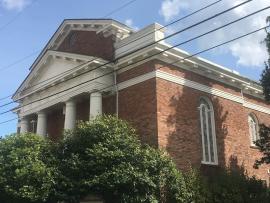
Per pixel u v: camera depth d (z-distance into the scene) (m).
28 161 21.08
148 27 24.86
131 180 19.44
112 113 26.03
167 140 23.50
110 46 27.52
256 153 30.42
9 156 21.73
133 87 25.33
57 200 20.48
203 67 26.83
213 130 27.06
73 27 31.34
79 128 21.97
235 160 27.92
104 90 26.11
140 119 24.27
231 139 28.14
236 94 29.83
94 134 21.23
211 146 26.70
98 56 28.16
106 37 28.19
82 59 26.78
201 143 25.95
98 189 19.94
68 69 28.20
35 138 22.98
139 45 25.19
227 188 22.39
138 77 25.12
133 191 19.67
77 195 20.31
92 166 20.14
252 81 30.73
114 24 27.67
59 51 28.91
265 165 30.52
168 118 23.98
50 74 29.95
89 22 29.50
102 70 26.47
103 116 23.19
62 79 28.05
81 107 28.67
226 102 28.69
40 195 19.83
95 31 29.45
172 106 24.48
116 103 25.98
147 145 21.52
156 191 20.47
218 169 26.20
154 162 20.34
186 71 26.17
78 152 21.41
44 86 29.61
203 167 25.30
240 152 28.53
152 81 24.23
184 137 24.64
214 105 27.62
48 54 29.64
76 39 31.05
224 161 26.98
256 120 32.06
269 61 22.73
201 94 26.80
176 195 20.88
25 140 22.75
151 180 19.95
